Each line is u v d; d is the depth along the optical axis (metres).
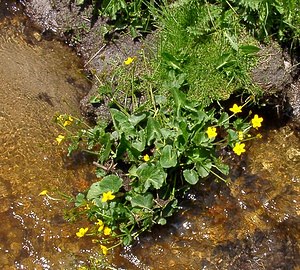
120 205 1.33
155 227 1.36
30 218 1.33
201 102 1.45
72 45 1.67
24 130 1.43
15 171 1.38
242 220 1.39
